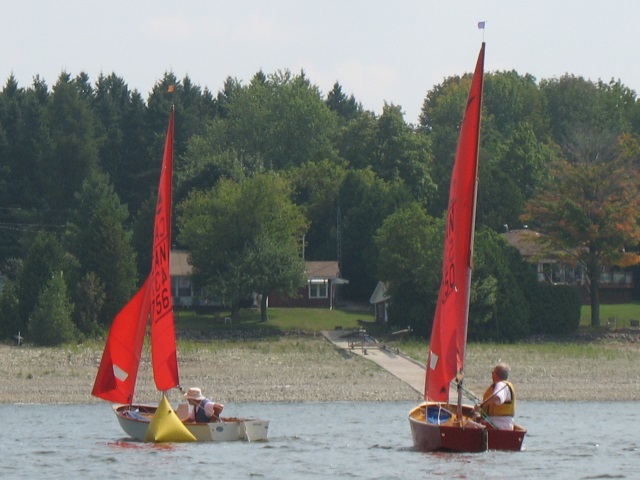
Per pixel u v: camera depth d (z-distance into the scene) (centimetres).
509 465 12625
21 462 13212
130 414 15362
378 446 14900
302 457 13550
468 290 12738
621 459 13525
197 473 12338
